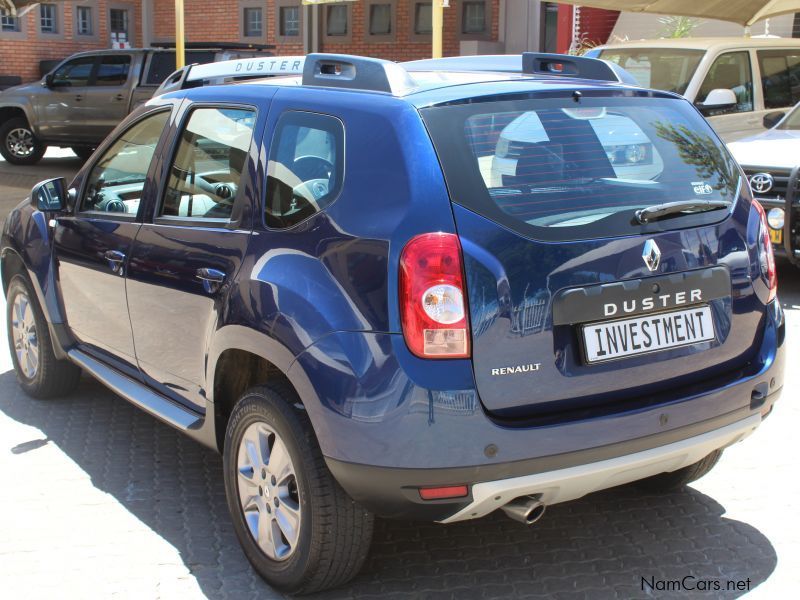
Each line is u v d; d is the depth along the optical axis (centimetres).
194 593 346
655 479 426
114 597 344
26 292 532
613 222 323
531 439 303
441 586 352
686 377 338
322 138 338
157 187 419
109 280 446
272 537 345
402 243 299
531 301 305
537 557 374
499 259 302
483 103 325
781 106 1109
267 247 342
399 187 306
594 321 316
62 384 544
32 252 515
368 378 298
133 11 2788
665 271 329
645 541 386
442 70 414
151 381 434
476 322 298
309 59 366
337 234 317
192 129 408
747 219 360
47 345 533
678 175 348
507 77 361
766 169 793
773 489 434
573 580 356
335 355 304
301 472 322
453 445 296
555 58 395
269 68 461
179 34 1541
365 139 321
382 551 379
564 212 317
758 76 1098
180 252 389
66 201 491
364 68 342
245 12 2606
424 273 295
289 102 359
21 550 378
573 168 326
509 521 404
